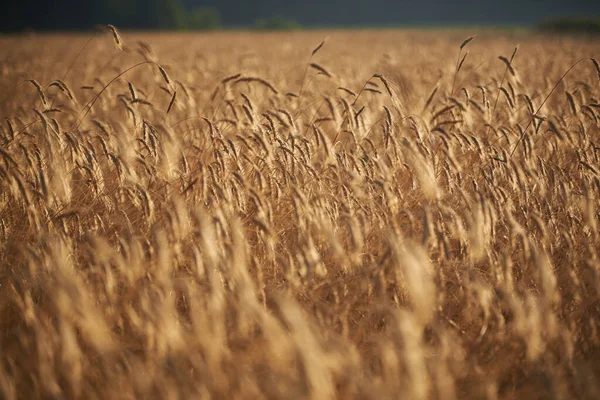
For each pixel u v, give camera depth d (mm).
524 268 5328
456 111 8266
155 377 3961
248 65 17156
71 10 129375
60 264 4691
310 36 54594
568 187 6289
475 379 4422
